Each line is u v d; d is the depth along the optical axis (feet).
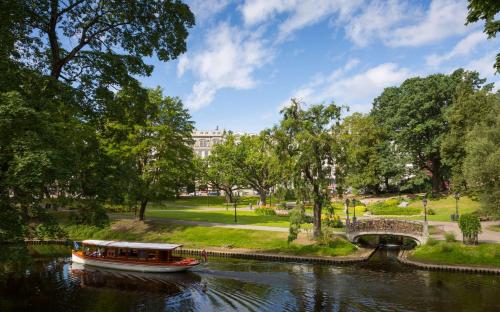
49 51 78.54
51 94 71.10
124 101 87.04
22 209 61.31
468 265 105.19
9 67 63.00
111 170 82.33
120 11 76.95
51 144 61.57
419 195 247.50
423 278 96.32
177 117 177.68
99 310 75.77
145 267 106.01
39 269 109.91
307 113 123.95
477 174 141.28
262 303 77.92
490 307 74.74
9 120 53.11
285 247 129.49
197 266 110.73
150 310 75.61
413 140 243.81
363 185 271.28
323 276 98.48
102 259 111.75
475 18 59.88
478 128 162.20
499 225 153.48
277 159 125.39
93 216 77.87
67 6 73.05
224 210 229.66
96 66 77.82
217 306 77.10
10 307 77.20
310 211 213.66
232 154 261.44
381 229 135.23
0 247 55.62
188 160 177.68
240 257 125.29
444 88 233.96
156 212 214.90
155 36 79.71
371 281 93.25
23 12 65.21
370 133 265.34
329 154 125.29
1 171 57.11
